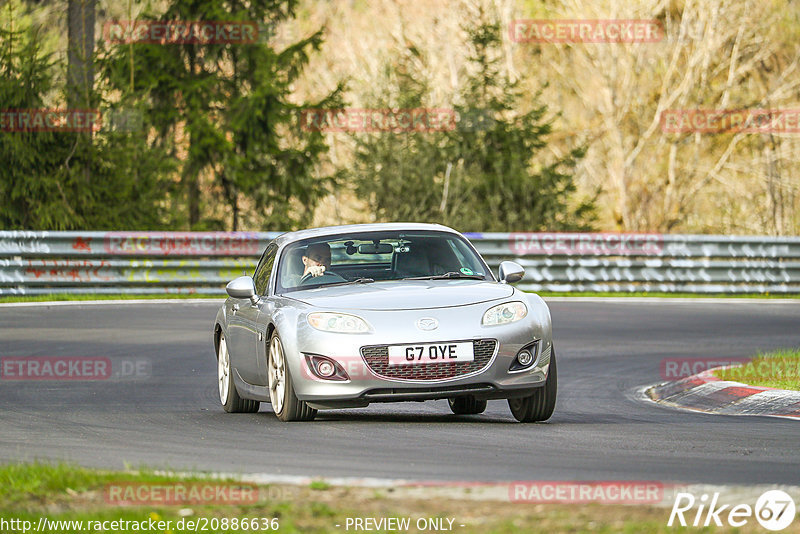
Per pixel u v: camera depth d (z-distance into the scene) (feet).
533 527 59.52
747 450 89.40
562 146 487.20
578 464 82.33
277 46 508.12
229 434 101.30
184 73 389.60
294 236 122.62
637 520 61.11
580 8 453.58
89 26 347.36
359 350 102.63
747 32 455.63
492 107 392.47
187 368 161.27
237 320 122.11
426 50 475.31
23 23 367.04
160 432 103.81
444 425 105.91
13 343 185.26
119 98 341.41
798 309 252.83
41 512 64.39
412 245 119.03
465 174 377.09
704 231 487.20
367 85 466.29
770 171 475.72
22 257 269.85
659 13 466.29
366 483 70.64
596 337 200.44
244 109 388.16
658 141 466.29
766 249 297.94
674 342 192.85
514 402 111.65
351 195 426.10
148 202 337.52
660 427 105.09
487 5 466.29
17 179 314.14
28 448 94.07
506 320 105.40
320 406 104.99
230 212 406.62
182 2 383.04
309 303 108.27
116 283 268.41
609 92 449.06
